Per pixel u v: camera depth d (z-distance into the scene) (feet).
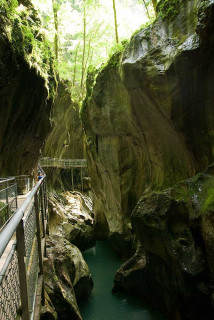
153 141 34.60
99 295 35.47
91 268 45.96
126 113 38.99
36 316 13.17
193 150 26.76
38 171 57.82
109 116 42.75
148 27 30.86
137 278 32.83
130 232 42.98
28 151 41.22
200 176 23.34
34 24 34.91
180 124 26.89
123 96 38.29
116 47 40.91
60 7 67.72
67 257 29.45
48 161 70.23
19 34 27.63
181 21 27.17
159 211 26.12
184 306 24.08
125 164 43.57
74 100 79.46
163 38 28.40
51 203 51.19
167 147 32.37
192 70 24.79
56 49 63.87
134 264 34.40
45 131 43.14
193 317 23.30
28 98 32.53
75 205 70.13
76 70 84.69
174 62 25.48
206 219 19.70
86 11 66.28
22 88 30.27
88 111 53.52
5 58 25.35
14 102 30.09
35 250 15.35
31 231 13.37
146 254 30.76
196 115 25.96
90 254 53.67
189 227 22.61
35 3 38.78
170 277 26.07
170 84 26.48
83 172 100.94
